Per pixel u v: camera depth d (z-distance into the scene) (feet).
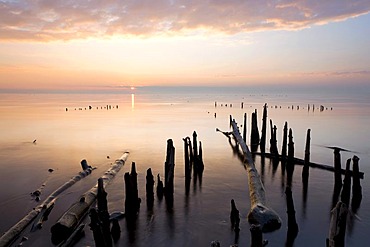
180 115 252.42
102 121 208.95
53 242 48.19
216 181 77.10
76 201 62.23
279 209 59.88
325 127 171.83
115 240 49.14
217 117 235.61
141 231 51.75
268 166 90.79
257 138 121.80
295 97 617.62
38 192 68.54
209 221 55.06
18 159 101.76
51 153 110.83
